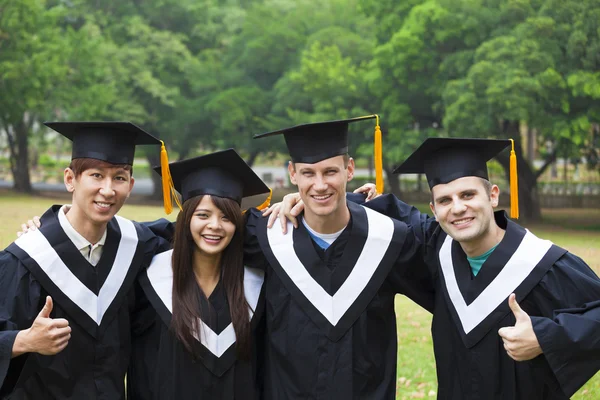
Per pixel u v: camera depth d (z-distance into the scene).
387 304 3.57
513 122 17.92
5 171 40.59
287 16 24.75
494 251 3.28
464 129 16.23
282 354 3.52
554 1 14.81
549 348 2.90
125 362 3.53
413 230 3.65
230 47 26.03
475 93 15.54
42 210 18.06
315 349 3.47
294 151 3.52
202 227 3.47
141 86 24.47
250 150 26.20
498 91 14.68
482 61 15.16
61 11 24.22
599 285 3.13
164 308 3.53
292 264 3.54
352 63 21.64
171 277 3.59
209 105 23.91
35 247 3.38
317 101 20.98
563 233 15.84
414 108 19.30
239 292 3.56
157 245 3.75
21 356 3.12
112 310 3.48
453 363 3.35
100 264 3.50
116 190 3.41
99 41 24.25
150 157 27.67
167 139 27.34
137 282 3.63
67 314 3.39
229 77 25.23
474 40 16.50
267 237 3.61
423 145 3.36
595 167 20.09
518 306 2.99
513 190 3.57
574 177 33.97
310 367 3.47
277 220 3.67
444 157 3.35
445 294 3.38
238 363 3.53
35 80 21.52
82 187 3.37
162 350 3.51
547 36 14.84
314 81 19.94
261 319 3.66
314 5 24.77
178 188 3.93
